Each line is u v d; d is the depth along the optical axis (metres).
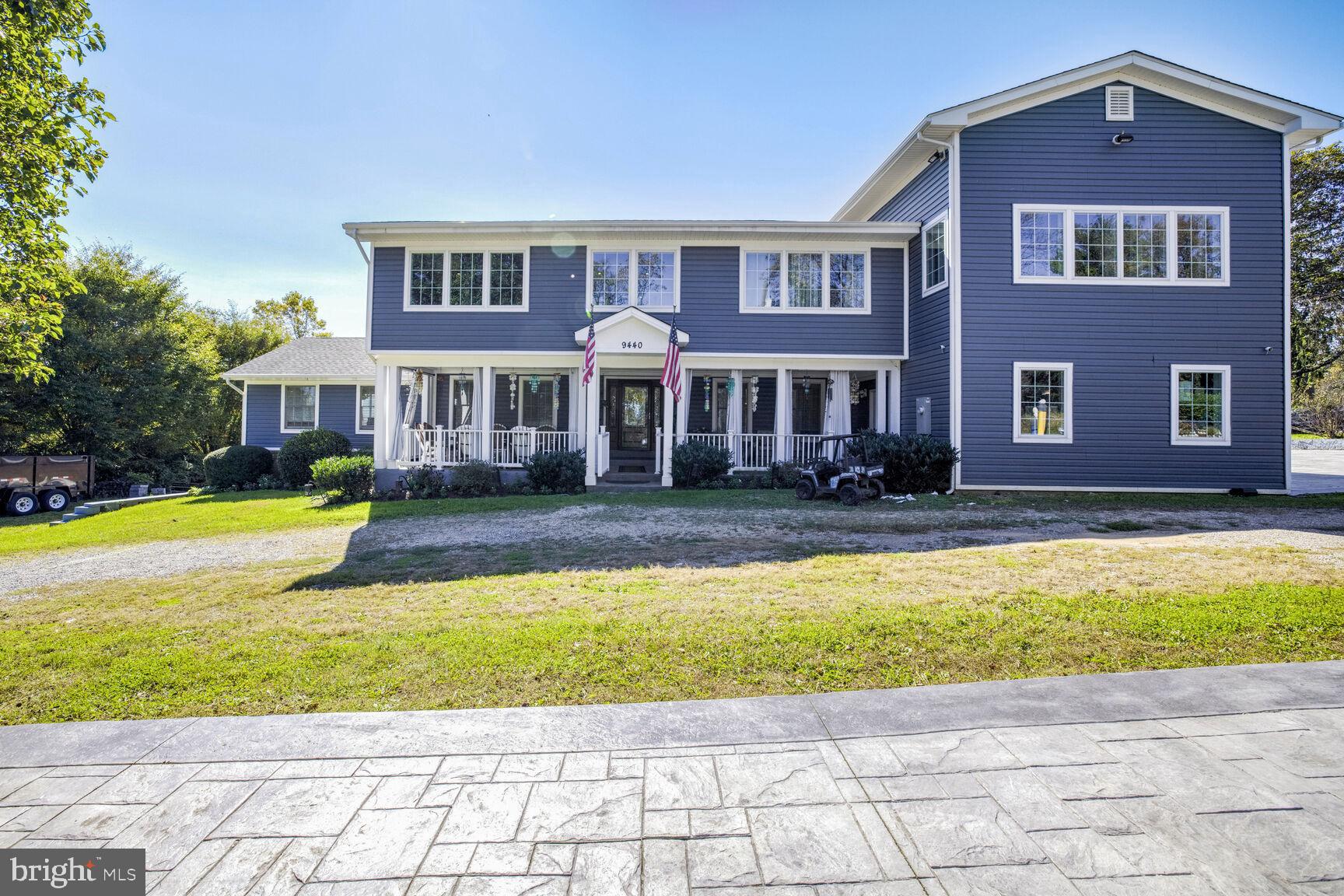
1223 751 3.06
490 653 4.46
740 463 15.35
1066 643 4.52
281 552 8.68
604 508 11.53
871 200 17.47
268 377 21.50
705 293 15.38
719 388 17.34
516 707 3.68
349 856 2.38
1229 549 7.49
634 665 4.24
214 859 2.37
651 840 2.46
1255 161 13.34
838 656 4.36
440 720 3.48
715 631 4.80
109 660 4.56
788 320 15.36
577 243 15.41
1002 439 13.26
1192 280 13.27
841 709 3.54
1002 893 2.14
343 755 3.13
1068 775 2.86
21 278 10.24
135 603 6.21
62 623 5.59
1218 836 2.42
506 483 15.00
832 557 7.31
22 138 9.39
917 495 12.73
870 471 12.38
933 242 14.36
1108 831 2.46
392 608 5.68
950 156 13.38
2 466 17.11
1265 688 3.75
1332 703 3.54
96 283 23.73
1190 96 13.30
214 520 12.30
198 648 4.76
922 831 2.49
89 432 22.19
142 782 2.92
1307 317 24.84
